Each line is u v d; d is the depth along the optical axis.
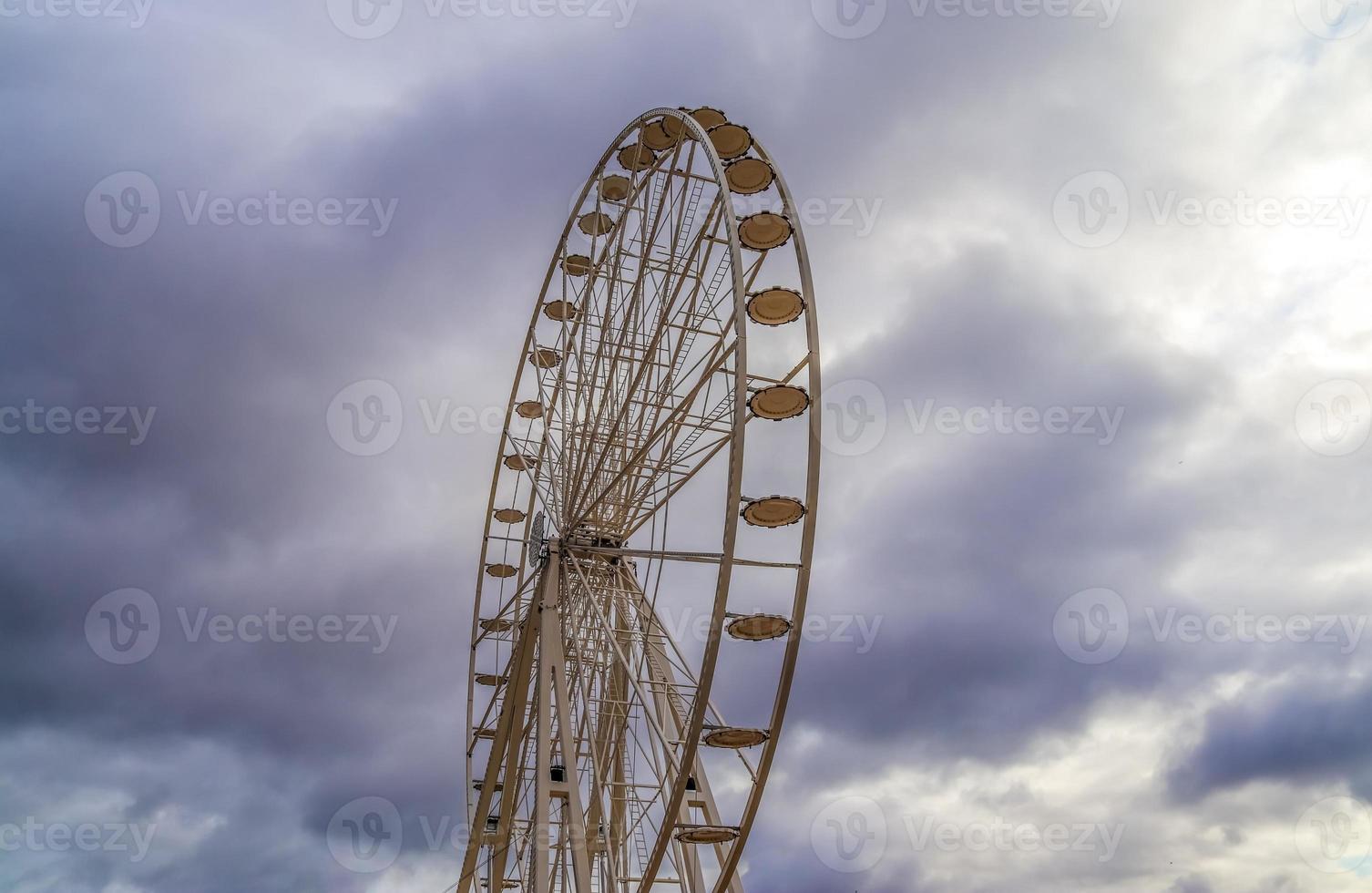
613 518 29.52
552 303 35.16
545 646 27.73
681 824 22.41
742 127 26.20
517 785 30.03
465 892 31.25
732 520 21.14
